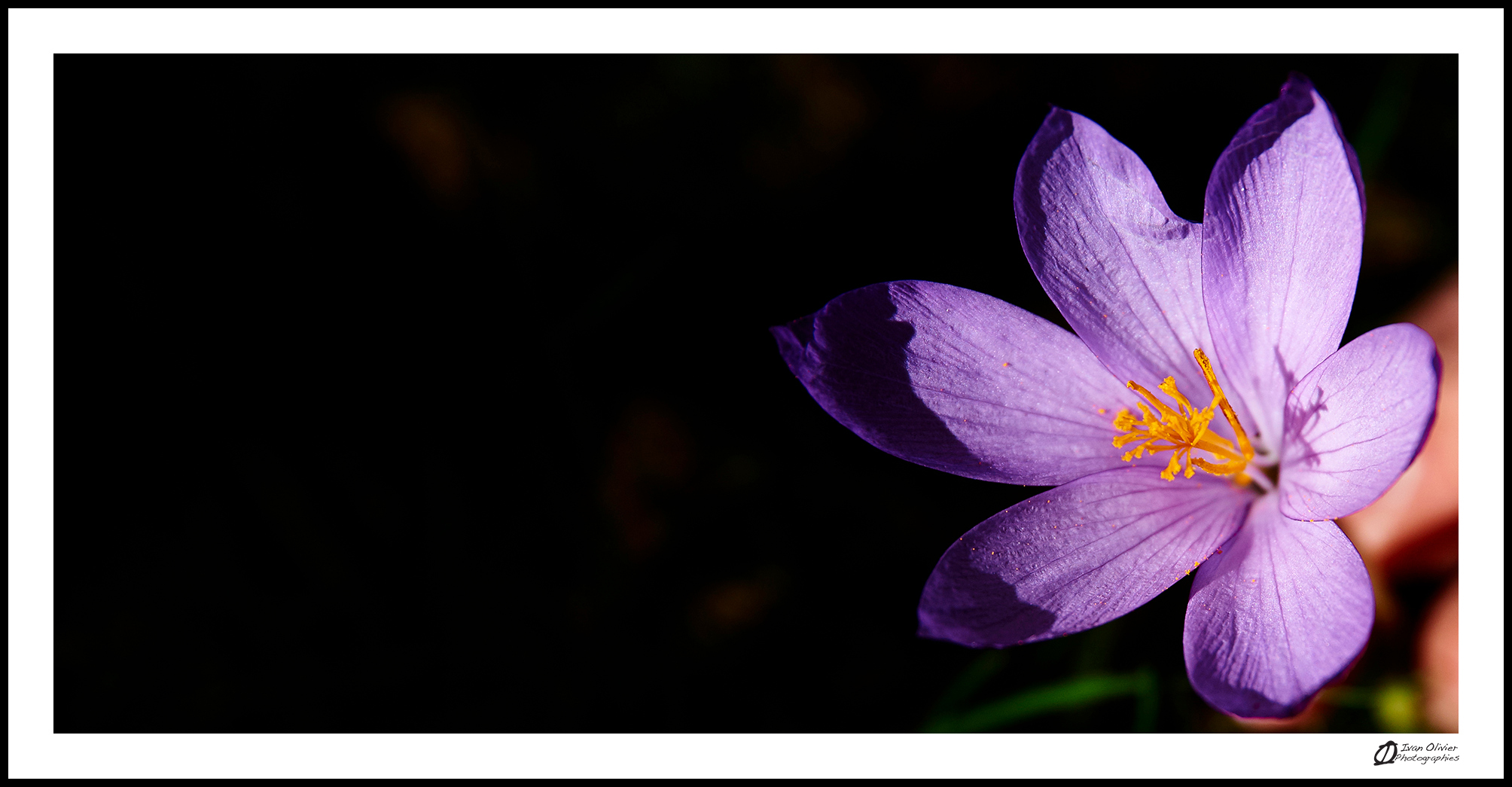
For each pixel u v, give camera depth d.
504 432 0.47
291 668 0.46
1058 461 0.41
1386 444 0.38
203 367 0.47
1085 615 0.40
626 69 0.48
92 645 0.45
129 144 0.47
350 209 0.47
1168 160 0.47
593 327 0.47
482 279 0.48
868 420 0.40
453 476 0.47
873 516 0.47
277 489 0.47
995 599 0.40
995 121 0.48
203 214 0.47
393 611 0.47
